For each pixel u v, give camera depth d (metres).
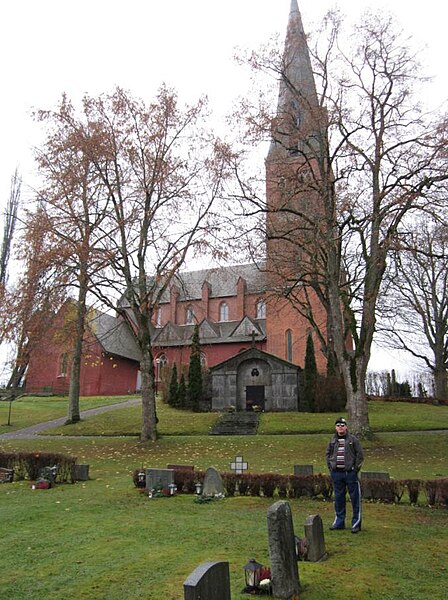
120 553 7.90
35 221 26.42
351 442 9.44
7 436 30.81
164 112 28.48
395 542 8.36
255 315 60.81
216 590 5.10
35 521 10.44
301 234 27.23
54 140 26.97
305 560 7.41
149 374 28.20
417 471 18.05
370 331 25.48
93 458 22.78
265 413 36.44
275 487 12.84
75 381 35.09
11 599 6.24
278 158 28.27
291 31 26.97
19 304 24.38
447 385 44.91
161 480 13.46
